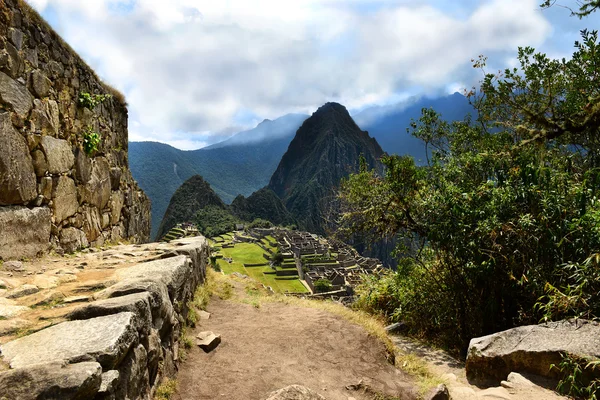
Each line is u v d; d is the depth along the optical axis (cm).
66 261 538
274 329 569
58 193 632
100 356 222
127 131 1059
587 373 389
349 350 520
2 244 468
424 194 786
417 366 543
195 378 398
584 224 539
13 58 514
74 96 721
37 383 187
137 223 1182
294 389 322
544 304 549
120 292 337
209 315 604
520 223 590
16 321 276
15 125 511
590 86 709
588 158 771
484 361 487
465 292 708
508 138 873
